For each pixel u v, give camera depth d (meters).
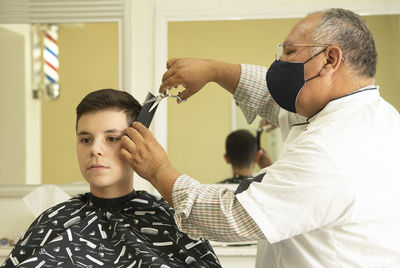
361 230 1.06
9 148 2.34
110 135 1.24
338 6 2.27
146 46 2.35
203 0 2.30
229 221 1.06
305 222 1.04
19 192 2.32
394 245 1.09
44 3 2.33
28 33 2.35
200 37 2.31
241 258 2.09
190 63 1.48
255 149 2.28
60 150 2.32
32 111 2.34
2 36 2.35
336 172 1.02
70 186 2.31
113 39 2.31
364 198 1.04
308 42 1.17
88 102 1.25
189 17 2.30
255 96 1.59
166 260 1.23
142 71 2.35
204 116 2.29
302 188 1.02
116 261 1.18
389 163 1.08
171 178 1.15
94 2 2.32
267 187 1.05
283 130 1.57
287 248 1.17
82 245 1.19
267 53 2.28
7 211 2.35
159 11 2.31
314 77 1.17
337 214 1.04
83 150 1.26
